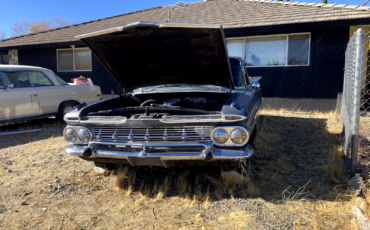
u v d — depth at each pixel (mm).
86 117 3139
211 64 3604
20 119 6039
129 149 2943
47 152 4586
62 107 6945
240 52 9250
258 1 10547
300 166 3688
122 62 3906
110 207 2754
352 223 2297
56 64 12164
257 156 4086
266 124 6070
